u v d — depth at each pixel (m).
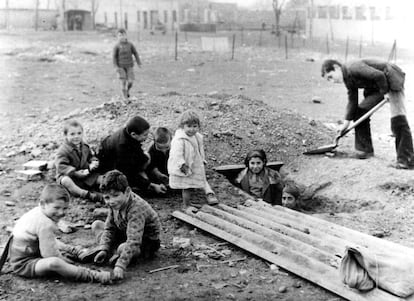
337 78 8.26
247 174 7.49
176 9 52.19
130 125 6.51
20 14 47.12
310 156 8.48
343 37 42.28
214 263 5.02
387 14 38.81
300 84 18.64
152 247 5.04
